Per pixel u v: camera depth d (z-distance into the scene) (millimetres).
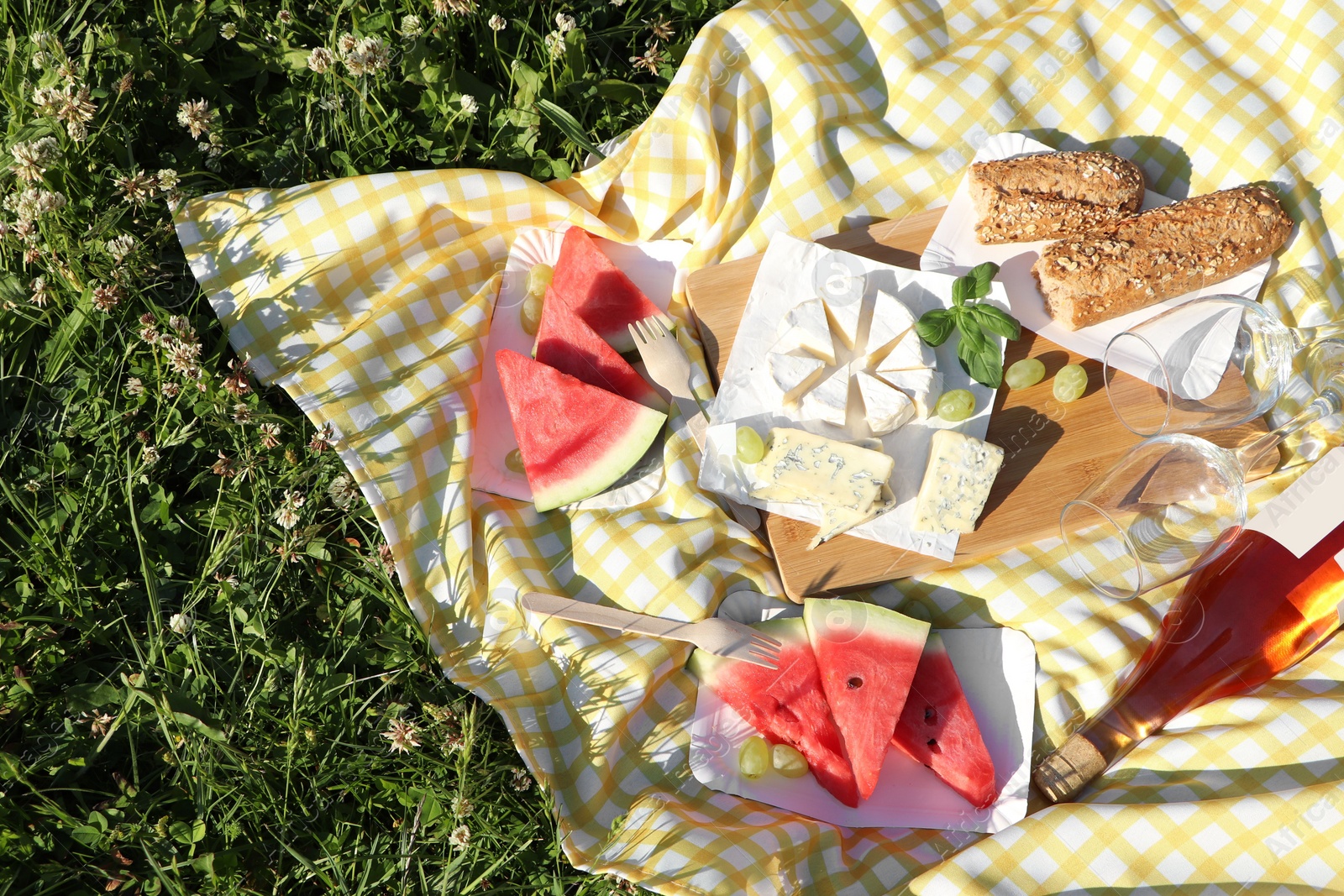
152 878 1142
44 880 1130
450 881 1152
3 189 1249
